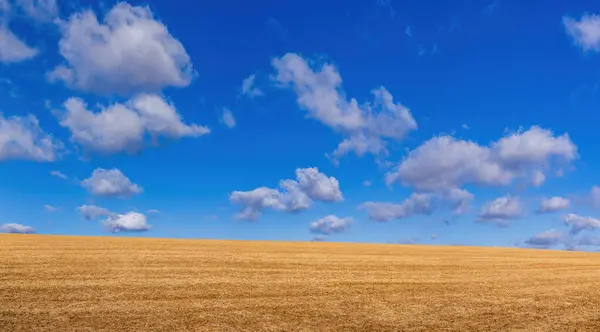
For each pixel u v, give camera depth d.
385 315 15.39
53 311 14.32
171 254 31.27
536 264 35.16
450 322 14.67
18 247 31.94
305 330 13.20
